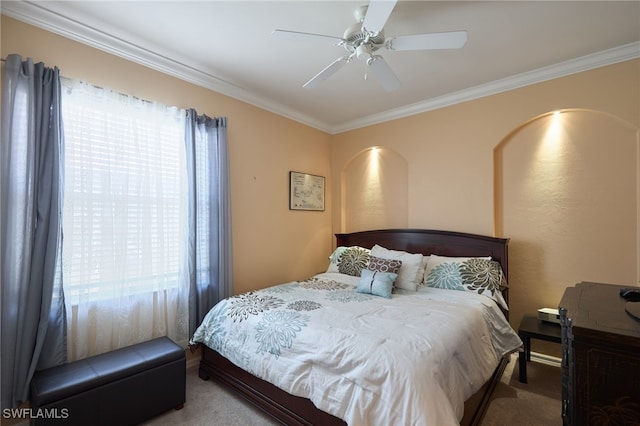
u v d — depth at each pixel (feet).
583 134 8.56
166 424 6.28
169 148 8.23
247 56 8.17
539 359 9.00
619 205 8.04
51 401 5.12
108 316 6.98
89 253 6.69
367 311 6.89
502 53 7.90
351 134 13.57
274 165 11.52
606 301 4.82
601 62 7.99
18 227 5.77
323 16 6.48
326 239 13.87
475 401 6.13
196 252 8.64
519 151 9.61
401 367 4.58
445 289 8.93
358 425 4.51
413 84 9.73
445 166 10.81
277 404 6.07
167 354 6.63
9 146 5.67
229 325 7.22
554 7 6.15
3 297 5.56
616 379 3.31
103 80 7.14
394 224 12.50
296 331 6.00
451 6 6.12
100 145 6.92
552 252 9.00
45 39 6.33
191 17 6.54
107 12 6.35
